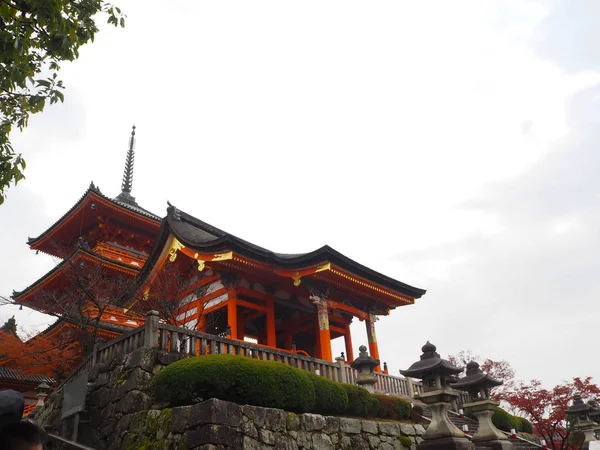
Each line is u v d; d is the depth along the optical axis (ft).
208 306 74.38
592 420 87.45
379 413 47.39
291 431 34.71
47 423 46.01
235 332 67.56
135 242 121.90
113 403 37.50
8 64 25.52
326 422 38.24
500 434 42.86
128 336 40.93
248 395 33.45
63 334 82.43
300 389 36.88
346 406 42.06
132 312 81.92
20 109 30.04
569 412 82.38
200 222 89.97
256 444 31.58
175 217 77.15
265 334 90.74
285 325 90.84
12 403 9.04
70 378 48.16
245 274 72.64
